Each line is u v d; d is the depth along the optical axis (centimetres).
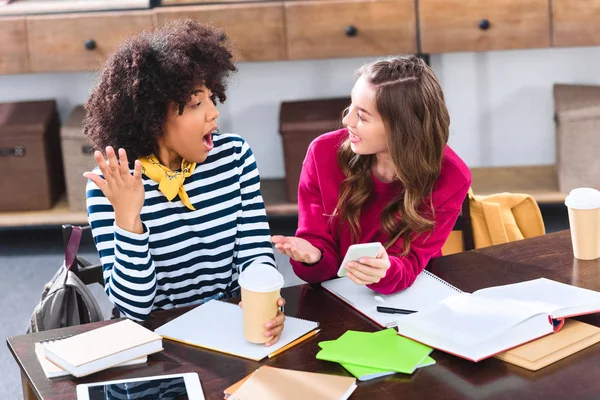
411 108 206
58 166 475
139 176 187
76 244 225
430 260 220
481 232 260
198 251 220
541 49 470
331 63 478
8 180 450
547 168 479
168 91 200
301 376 162
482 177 469
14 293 403
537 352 168
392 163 219
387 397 157
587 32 408
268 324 175
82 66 427
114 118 205
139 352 172
